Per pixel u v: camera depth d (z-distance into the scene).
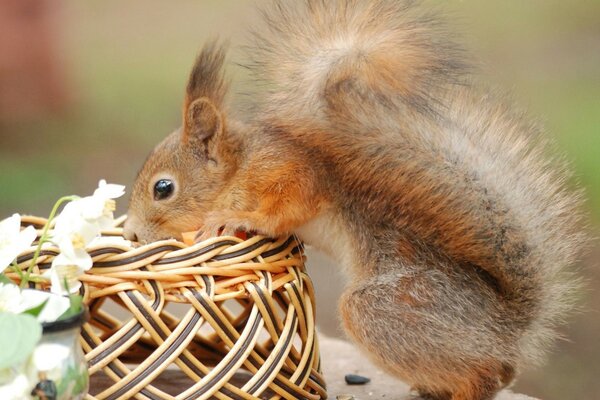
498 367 3.52
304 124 3.56
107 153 4.55
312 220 3.55
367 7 3.55
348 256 3.55
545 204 3.54
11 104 4.78
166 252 3.49
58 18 5.30
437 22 3.55
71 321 3.44
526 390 3.82
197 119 3.57
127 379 3.48
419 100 3.55
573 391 3.81
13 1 4.80
